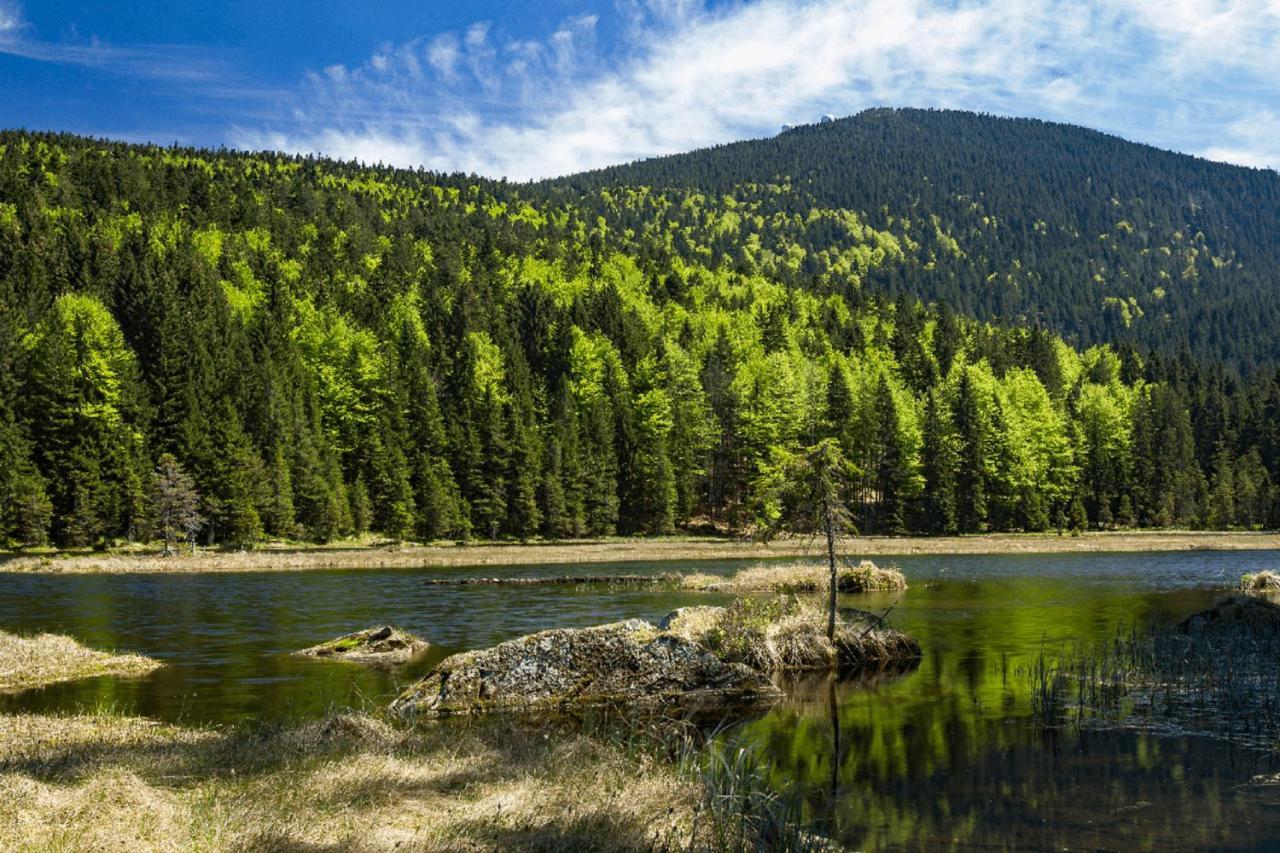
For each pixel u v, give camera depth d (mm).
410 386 110500
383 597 39719
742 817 9391
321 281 162875
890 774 12484
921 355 155125
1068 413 128625
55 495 82750
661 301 188375
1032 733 14742
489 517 97750
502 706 17609
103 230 167625
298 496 92375
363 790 10281
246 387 97938
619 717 16797
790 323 181000
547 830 8977
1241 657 21453
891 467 105188
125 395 89750
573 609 33656
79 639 27062
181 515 78125
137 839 8000
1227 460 127812
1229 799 11125
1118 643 23766
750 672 18906
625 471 106750
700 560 65062
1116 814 10594
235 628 29672
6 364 89188
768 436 108938
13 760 11367
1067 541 88375
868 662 22141
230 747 12555
